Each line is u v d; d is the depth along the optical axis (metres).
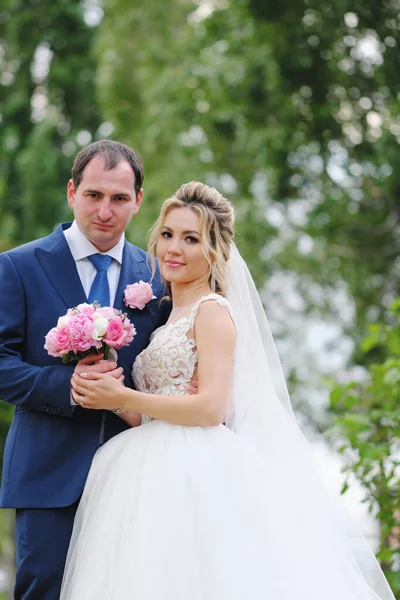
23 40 21.23
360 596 4.64
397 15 12.37
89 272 5.01
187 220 4.82
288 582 4.35
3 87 21.42
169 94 15.74
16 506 4.77
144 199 15.61
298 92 13.23
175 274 4.83
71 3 21.31
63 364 4.81
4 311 4.83
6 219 19.44
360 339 14.97
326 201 14.22
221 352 4.69
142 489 4.51
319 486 4.79
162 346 4.78
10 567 16.72
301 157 14.21
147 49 17.06
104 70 17.98
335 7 12.30
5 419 15.40
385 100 13.11
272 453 4.81
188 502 4.45
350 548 4.87
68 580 4.63
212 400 4.61
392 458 6.87
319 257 15.80
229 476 4.51
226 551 4.35
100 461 4.76
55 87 21.06
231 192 15.92
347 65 13.20
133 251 5.19
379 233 14.71
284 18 12.67
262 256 15.77
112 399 4.58
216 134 15.44
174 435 4.64
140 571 4.32
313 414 15.44
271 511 4.50
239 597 4.28
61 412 4.70
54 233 5.07
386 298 14.94
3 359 4.76
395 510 6.71
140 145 17.02
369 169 13.75
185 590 4.29
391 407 6.94
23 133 20.97
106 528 4.50
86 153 4.88
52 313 4.87
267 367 4.97
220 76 14.30
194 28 16.02
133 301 4.93
